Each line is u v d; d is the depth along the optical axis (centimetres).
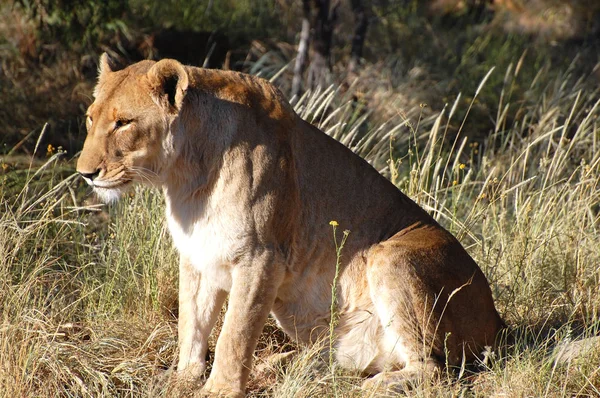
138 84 788
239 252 803
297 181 842
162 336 934
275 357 901
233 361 808
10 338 820
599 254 1113
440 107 1941
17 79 1719
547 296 1053
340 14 2259
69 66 1767
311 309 873
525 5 2552
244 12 2212
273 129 825
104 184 788
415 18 2394
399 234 890
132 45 1919
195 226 818
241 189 799
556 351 863
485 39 2345
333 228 862
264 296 813
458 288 825
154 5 2045
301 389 792
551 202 1199
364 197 891
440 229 922
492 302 913
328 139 893
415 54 2202
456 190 1351
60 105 1653
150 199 1107
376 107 1816
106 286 995
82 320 963
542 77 2103
